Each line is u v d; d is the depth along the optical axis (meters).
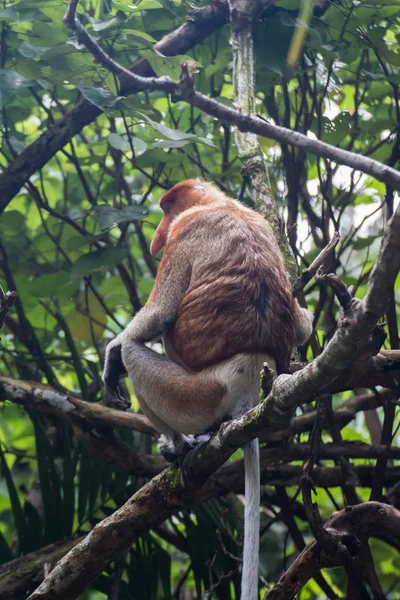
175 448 3.29
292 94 4.95
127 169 5.61
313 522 3.10
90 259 4.15
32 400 3.98
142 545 4.17
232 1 4.07
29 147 4.37
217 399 2.98
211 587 3.58
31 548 3.96
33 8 4.09
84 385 4.33
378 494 4.10
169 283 3.19
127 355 3.21
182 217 3.41
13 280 4.56
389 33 4.97
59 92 4.80
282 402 2.33
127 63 4.68
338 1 4.27
